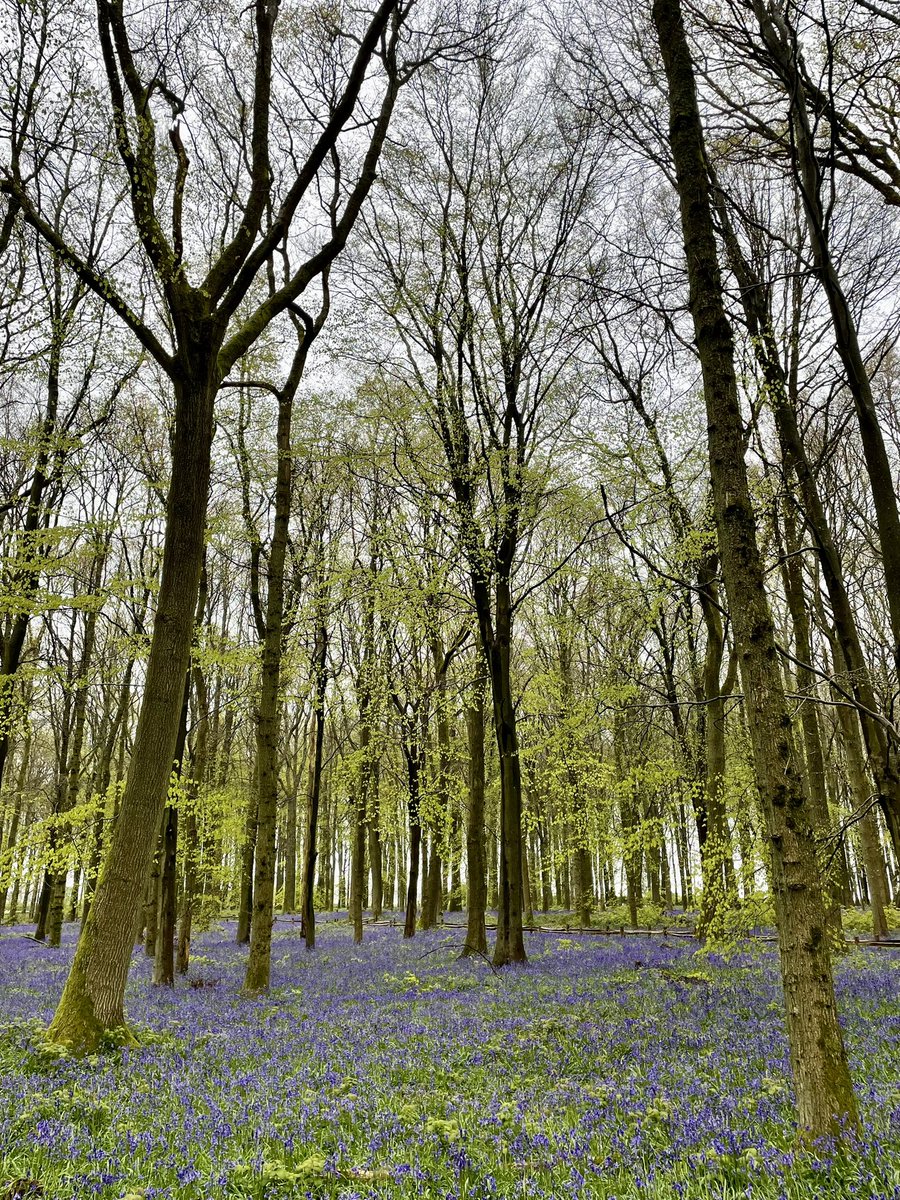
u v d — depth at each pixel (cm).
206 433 1082
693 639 2406
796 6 840
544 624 2739
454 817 2516
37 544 1392
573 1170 436
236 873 2975
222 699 2839
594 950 2033
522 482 1686
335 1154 498
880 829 2302
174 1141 533
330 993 1412
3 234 1294
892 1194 366
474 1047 850
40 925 3114
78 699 2673
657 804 2298
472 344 1820
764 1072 684
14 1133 529
